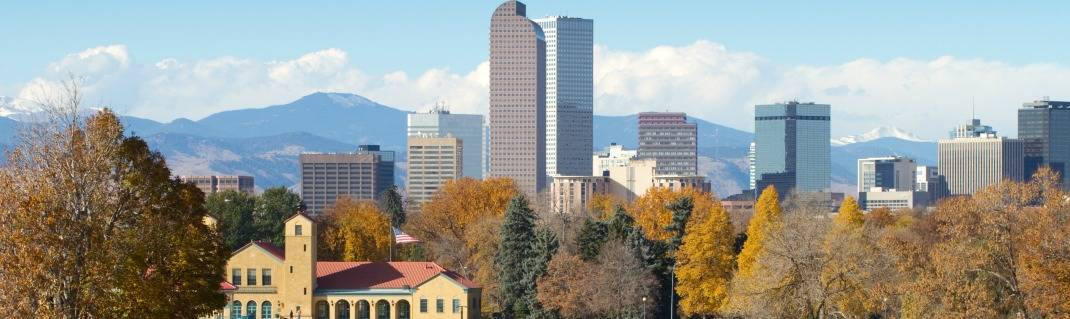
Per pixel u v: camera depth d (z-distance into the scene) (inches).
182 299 7367.1
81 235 6692.9
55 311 6451.8
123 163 7111.2
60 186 6722.4
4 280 6387.8
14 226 6501.0
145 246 6953.7
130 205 7052.2
